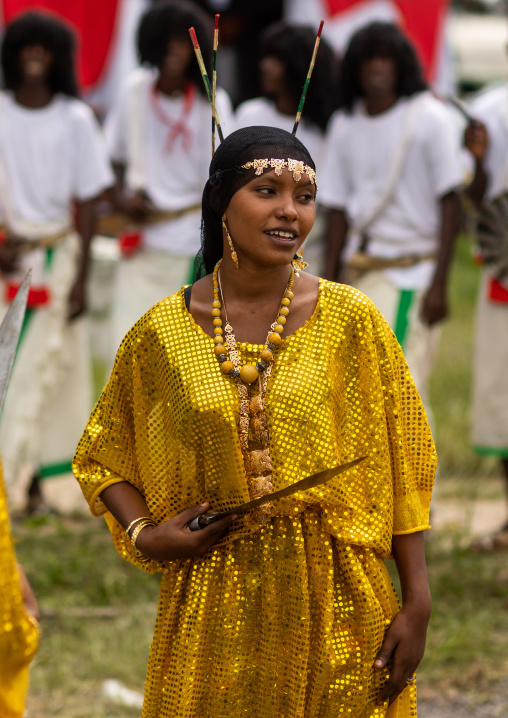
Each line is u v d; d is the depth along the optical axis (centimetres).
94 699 778
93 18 1933
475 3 2955
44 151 1177
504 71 2734
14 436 1180
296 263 492
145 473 500
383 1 2030
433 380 1756
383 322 494
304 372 474
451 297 2456
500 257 1102
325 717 477
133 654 841
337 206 1152
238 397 473
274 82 1179
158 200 1212
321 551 474
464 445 1462
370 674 476
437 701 780
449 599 959
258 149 471
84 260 1205
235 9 2683
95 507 521
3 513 405
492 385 1128
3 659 403
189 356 483
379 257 1116
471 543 1101
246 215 470
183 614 483
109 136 1257
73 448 1239
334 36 2045
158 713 490
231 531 475
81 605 952
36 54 1158
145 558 496
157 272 1220
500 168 1105
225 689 477
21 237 1174
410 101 1105
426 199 1112
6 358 430
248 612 476
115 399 510
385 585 486
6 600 400
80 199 1205
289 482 469
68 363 1221
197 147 1208
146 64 1216
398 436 490
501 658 845
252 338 484
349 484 479
